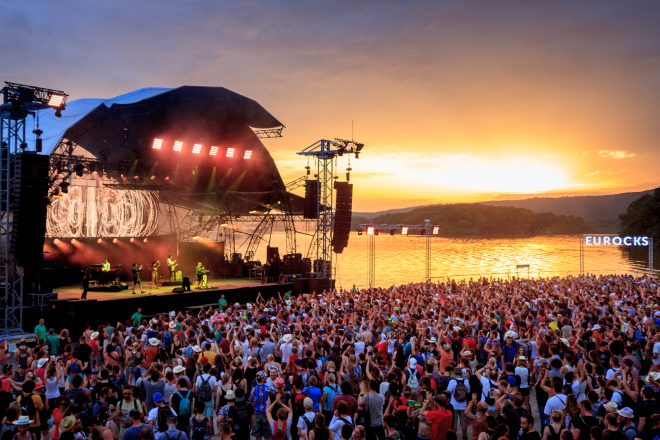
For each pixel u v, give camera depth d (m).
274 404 10.62
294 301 26.80
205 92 39.31
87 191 40.38
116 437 9.87
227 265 48.25
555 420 9.61
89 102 39.19
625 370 11.95
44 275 35.59
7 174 25.52
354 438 8.51
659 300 26.09
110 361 15.07
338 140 41.56
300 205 48.88
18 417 9.68
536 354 15.48
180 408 10.97
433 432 9.95
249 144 44.28
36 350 15.27
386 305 23.84
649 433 9.86
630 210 165.75
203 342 15.47
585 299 25.91
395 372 12.88
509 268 111.75
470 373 12.50
